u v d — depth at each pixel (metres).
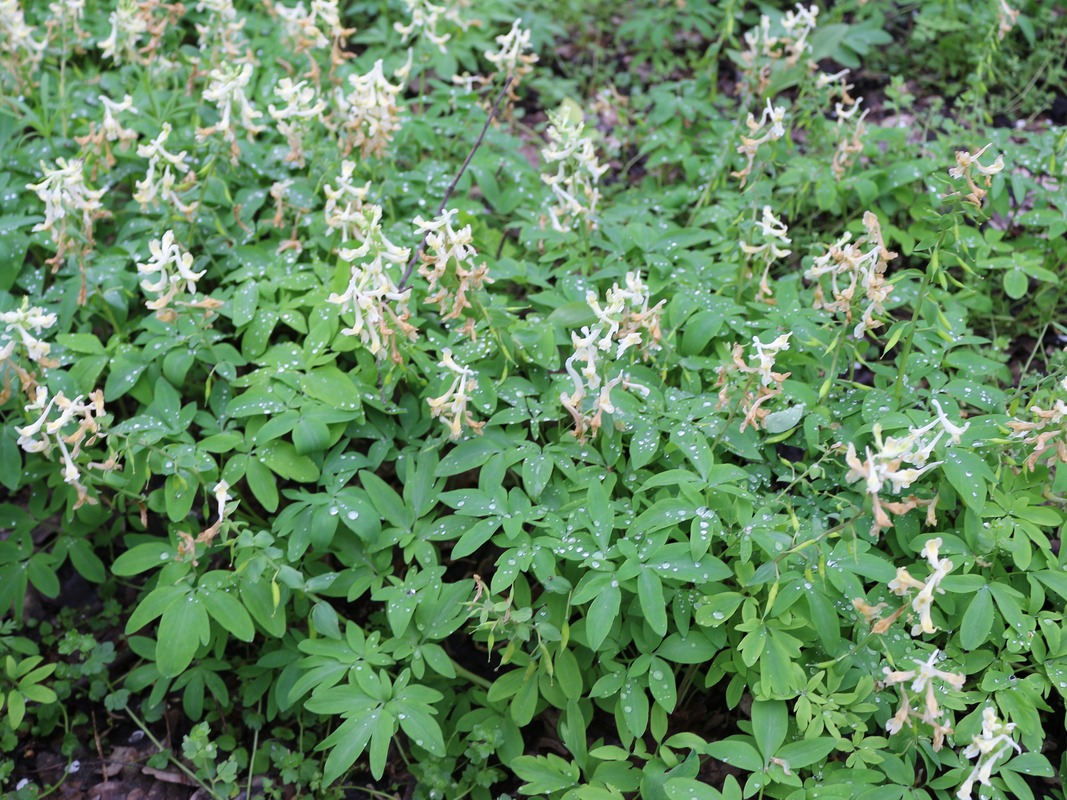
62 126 0.63
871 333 0.47
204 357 0.50
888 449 0.37
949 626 0.43
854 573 0.41
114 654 0.49
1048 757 0.44
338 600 0.52
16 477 0.48
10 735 0.48
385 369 0.48
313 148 0.58
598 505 0.43
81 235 0.51
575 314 0.50
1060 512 0.45
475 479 0.52
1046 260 0.62
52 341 0.53
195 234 0.56
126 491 0.47
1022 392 0.49
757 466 0.47
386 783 0.47
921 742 0.40
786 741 0.42
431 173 0.61
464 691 0.48
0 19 0.60
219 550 0.51
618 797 0.40
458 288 0.46
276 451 0.47
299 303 0.52
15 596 0.49
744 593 0.42
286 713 0.49
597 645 0.39
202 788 0.47
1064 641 0.41
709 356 0.53
